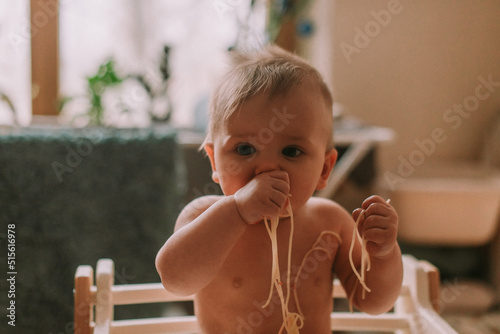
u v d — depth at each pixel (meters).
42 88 1.71
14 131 1.13
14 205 1.07
